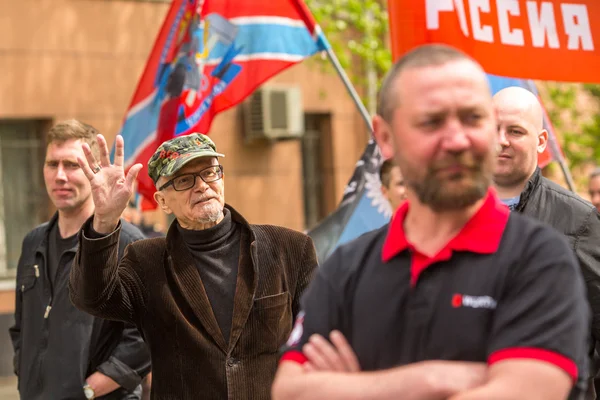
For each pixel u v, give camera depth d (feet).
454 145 7.29
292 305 14.24
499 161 14.40
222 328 13.74
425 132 7.38
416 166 7.43
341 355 7.86
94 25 40.60
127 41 41.39
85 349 16.35
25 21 39.06
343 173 47.26
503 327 7.20
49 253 17.30
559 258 7.32
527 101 14.49
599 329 13.46
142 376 16.58
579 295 7.26
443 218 7.64
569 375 7.02
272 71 22.03
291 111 44.21
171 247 13.99
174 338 13.66
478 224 7.56
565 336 7.07
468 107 7.34
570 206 13.98
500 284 7.34
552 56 18.95
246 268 14.01
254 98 44.04
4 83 38.60
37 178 39.91
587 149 46.65
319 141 47.62
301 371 7.95
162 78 22.22
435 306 7.46
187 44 22.04
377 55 43.50
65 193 17.07
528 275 7.29
